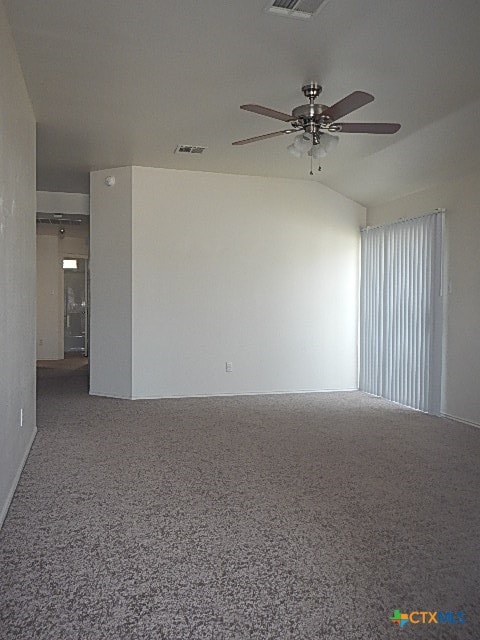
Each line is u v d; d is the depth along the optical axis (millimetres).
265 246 7273
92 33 3438
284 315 7363
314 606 2270
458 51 3629
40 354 11367
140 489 3643
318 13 3178
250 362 7266
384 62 3801
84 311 12516
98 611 2209
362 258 7543
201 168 6820
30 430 4637
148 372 6914
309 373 7480
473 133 4863
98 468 4082
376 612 2232
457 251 5797
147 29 3387
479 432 5277
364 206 7621
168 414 6020
